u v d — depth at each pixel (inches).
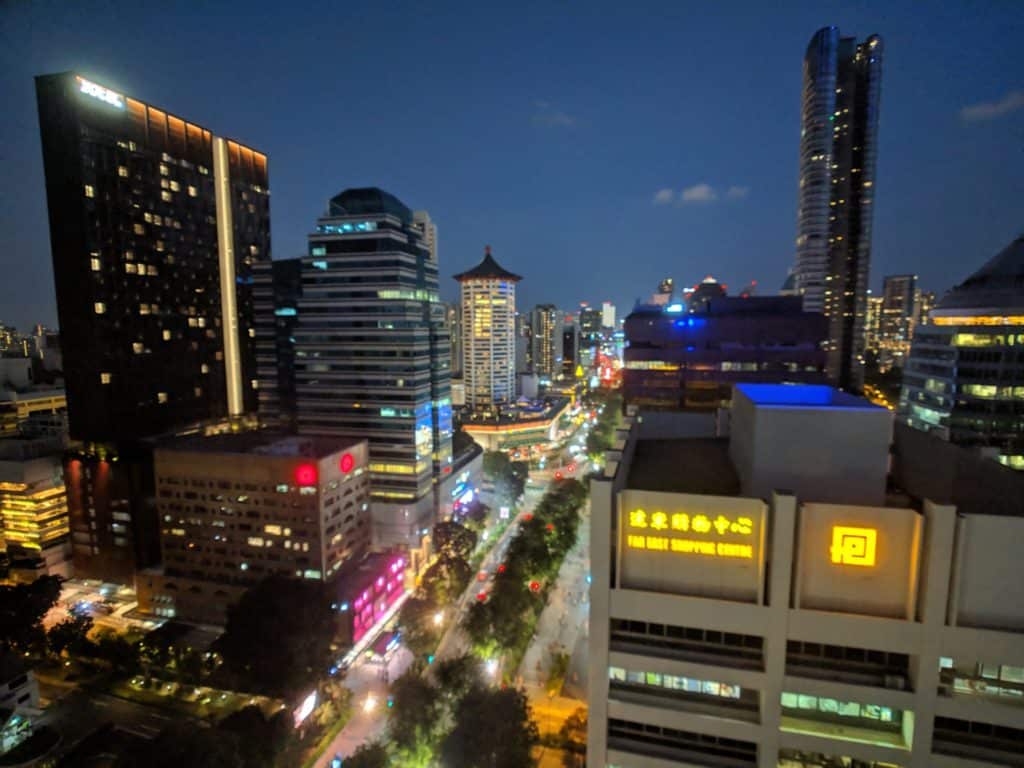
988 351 3932.1
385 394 4810.5
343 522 4126.5
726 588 1195.9
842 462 1285.7
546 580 4254.4
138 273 4670.3
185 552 4119.1
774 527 1135.6
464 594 4532.5
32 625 3543.3
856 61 6688.0
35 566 4394.7
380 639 3737.7
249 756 2411.4
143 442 4507.9
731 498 1170.0
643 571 1240.2
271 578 3467.0
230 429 5472.4
